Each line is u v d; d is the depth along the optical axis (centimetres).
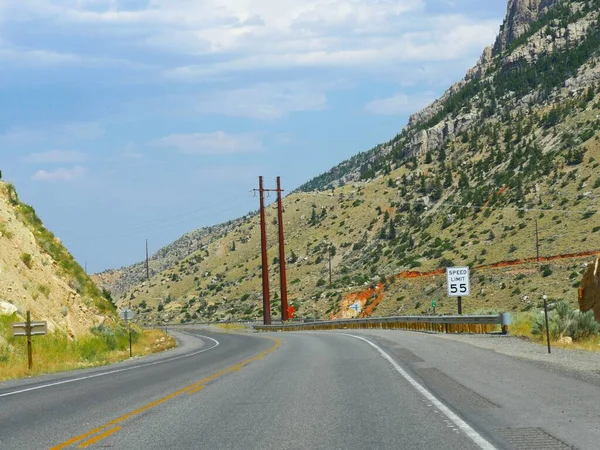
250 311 15438
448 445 802
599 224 11644
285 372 1830
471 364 1805
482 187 18950
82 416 1131
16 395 1477
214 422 1024
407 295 11125
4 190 4400
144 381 1728
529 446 786
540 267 10238
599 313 2936
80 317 3825
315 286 16988
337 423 980
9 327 2772
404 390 1330
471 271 11638
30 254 3731
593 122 19062
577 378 1418
